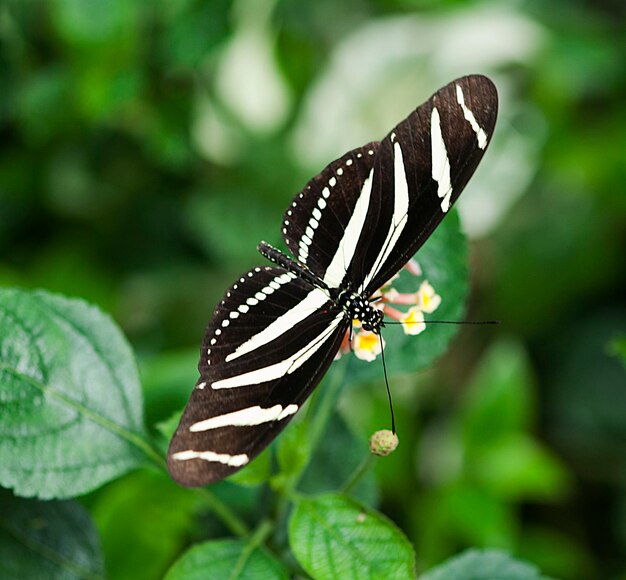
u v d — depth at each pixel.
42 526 0.53
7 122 0.64
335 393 0.54
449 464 0.65
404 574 0.50
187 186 0.66
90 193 0.65
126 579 0.55
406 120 0.52
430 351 0.55
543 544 0.68
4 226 0.65
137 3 0.62
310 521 0.51
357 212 0.52
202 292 0.68
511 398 0.65
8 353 0.52
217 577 0.51
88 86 0.62
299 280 0.51
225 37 0.63
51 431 0.52
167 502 0.56
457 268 0.55
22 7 0.62
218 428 0.49
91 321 0.53
